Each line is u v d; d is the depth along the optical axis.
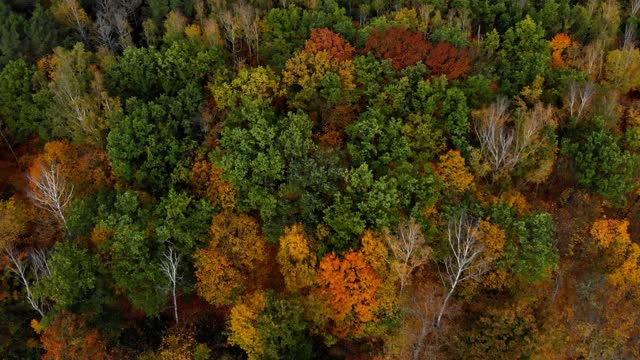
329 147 49.25
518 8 68.06
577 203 50.59
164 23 62.78
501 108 48.38
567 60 63.66
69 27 64.75
